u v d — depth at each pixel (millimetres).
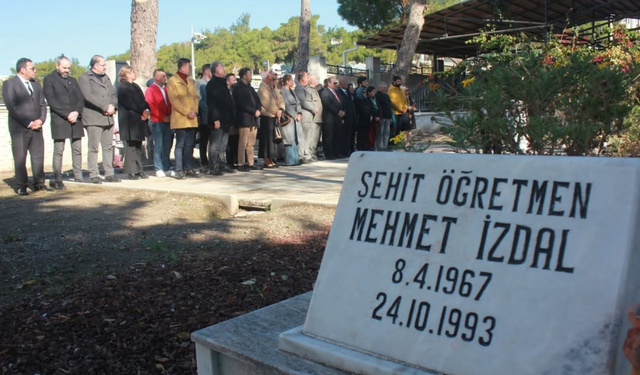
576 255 1847
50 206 7422
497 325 1909
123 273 4836
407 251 2186
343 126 13133
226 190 8211
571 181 1933
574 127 2988
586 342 1742
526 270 1919
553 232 1911
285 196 7566
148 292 4375
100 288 4465
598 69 3230
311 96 12016
